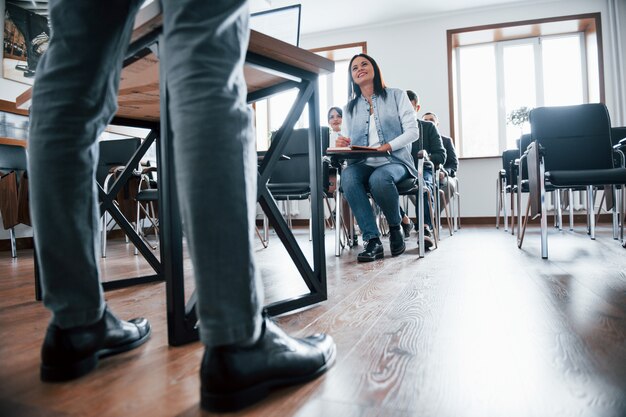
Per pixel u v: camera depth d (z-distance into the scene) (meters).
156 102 1.29
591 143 2.24
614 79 4.83
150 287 1.44
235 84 0.51
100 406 0.54
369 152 2.01
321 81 5.97
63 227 0.60
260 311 0.53
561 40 5.27
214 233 0.48
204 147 0.47
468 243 2.82
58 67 0.58
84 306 0.63
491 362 0.67
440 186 3.52
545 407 0.51
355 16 5.38
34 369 0.68
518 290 1.24
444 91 5.37
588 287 1.26
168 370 0.66
